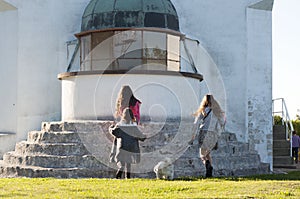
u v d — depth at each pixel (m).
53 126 13.20
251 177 12.19
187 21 18.08
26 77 17.17
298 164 19.16
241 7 17.92
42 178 11.39
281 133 19.62
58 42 17.39
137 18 15.24
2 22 17.42
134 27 15.06
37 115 17.19
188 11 18.09
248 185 10.18
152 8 15.36
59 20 17.44
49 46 17.33
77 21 17.52
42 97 17.23
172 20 15.65
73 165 11.98
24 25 17.19
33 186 10.03
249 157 13.87
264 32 18.06
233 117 17.86
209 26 18.05
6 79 17.33
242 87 17.86
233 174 12.90
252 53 17.92
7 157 13.12
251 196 9.05
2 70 17.42
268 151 17.88
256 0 17.83
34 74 17.22
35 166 12.14
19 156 12.60
